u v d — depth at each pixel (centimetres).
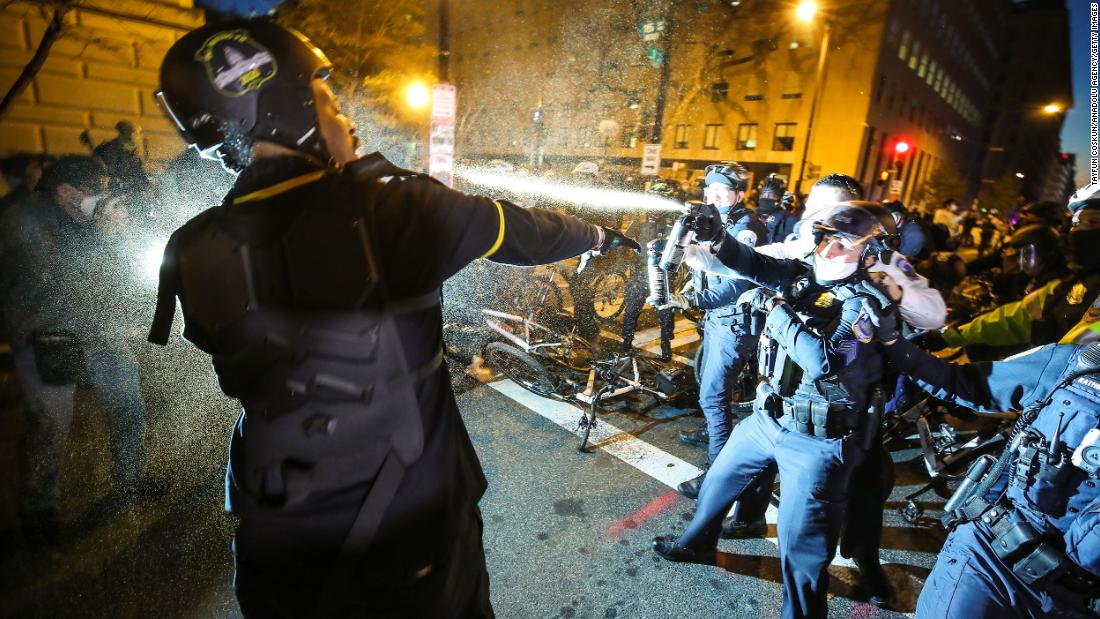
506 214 115
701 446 386
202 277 97
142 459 304
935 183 3319
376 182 101
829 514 199
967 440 376
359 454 104
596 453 372
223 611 231
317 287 95
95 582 243
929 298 179
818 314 197
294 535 107
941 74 4231
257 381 100
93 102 480
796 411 199
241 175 99
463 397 451
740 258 209
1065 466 136
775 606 248
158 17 504
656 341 632
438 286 111
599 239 141
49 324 273
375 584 109
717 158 3488
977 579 149
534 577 261
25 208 278
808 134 2206
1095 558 128
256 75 93
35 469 271
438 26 1058
